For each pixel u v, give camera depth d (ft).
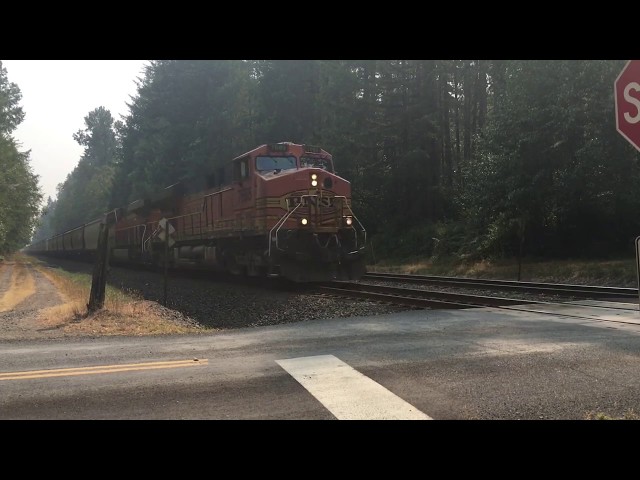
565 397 16.83
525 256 90.68
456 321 32.71
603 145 78.74
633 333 27.48
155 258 96.48
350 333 29.35
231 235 63.98
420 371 20.25
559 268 74.13
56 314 44.11
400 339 26.99
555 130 82.89
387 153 136.77
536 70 86.69
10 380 20.03
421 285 66.39
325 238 57.52
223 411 16.16
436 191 130.21
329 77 139.95
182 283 71.51
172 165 168.35
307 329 31.45
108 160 415.03
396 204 133.90
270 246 53.98
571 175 80.12
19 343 28.81
